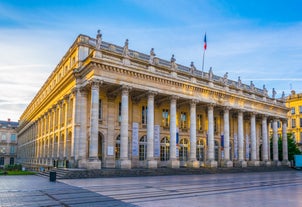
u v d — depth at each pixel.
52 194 18.41
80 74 39.16
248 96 54.81
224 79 51.22
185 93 44.56
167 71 43.28
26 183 25.55
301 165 62.44
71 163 37.53
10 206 14.27
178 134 44.97
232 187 23.12
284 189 22.23
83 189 21.02
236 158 53.97
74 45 42.25
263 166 55.91
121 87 37.94
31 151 75.25
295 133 83.94
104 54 37.00
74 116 38.72
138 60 40.06
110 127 41.22
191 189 21.36
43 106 60.72
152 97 40.44
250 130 58.78
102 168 36.91
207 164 46.88
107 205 14.48
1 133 115.25
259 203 15.29
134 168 38.81
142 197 17.19
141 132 44.56
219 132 55.69
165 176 35.47
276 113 63.09
